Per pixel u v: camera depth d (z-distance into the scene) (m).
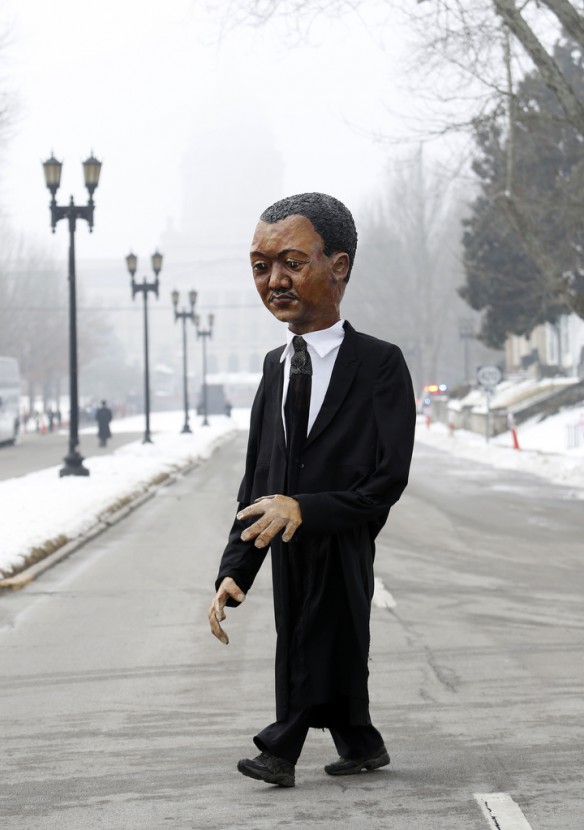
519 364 73.12
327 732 6.24
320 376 4.57
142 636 9.26
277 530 4.30
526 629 9.26
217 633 4.55
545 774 5.30
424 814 4.69
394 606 10.35
